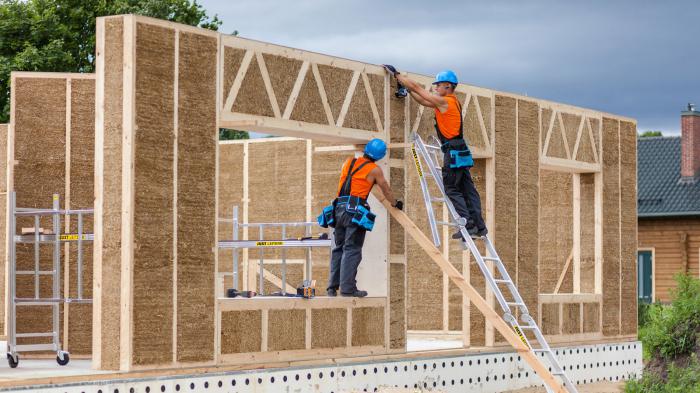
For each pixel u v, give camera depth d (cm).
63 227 1576
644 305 2952
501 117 1797
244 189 2362
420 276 2095
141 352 1237
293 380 1390
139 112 1242
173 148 1279
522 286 1828
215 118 1327
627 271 2103
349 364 1472
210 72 1322
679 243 4053
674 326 1625
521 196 1836
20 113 1570
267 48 1395
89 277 1536
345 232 1499
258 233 2345
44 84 1575
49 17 3481
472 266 1777
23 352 1530
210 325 1312
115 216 1243
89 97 1575
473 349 1731
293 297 1425
